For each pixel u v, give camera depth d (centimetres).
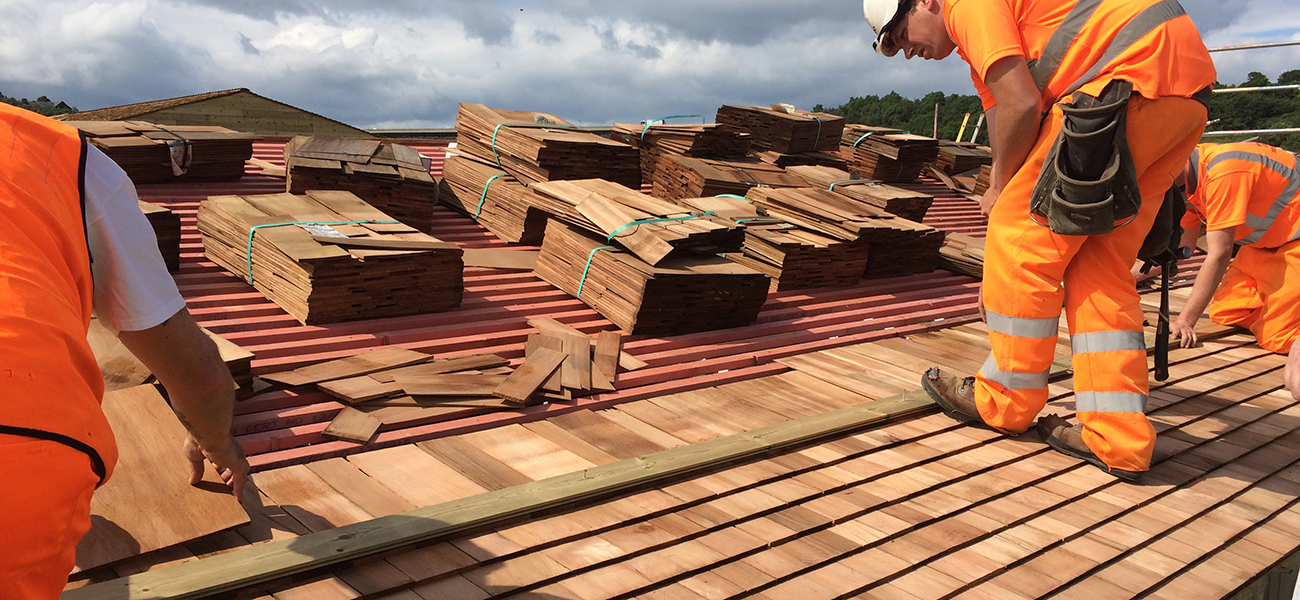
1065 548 293
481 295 511
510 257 581
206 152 644
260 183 678
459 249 462
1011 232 348
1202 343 561
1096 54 308
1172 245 363
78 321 119
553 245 545
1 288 105
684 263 496
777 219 636
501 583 245
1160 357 379
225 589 226
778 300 573
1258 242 540
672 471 313
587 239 526
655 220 511
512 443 348
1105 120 301
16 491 100
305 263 411
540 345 438
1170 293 721
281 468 312
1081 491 335
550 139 616
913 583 264
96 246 141
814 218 639
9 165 116
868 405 396
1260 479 358
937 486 330
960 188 1083
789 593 253
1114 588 271
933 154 1090
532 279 553
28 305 107
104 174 142
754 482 318
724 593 249
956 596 260
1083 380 349
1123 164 307
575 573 254
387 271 441
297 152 570
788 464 338
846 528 293
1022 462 360
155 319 152
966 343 542
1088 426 351
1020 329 356
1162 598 270
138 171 610
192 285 456
